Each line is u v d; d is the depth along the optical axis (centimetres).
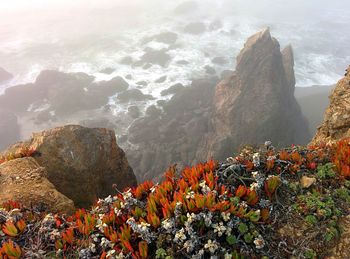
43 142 1247
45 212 819
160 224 590
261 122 4997
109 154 1372
